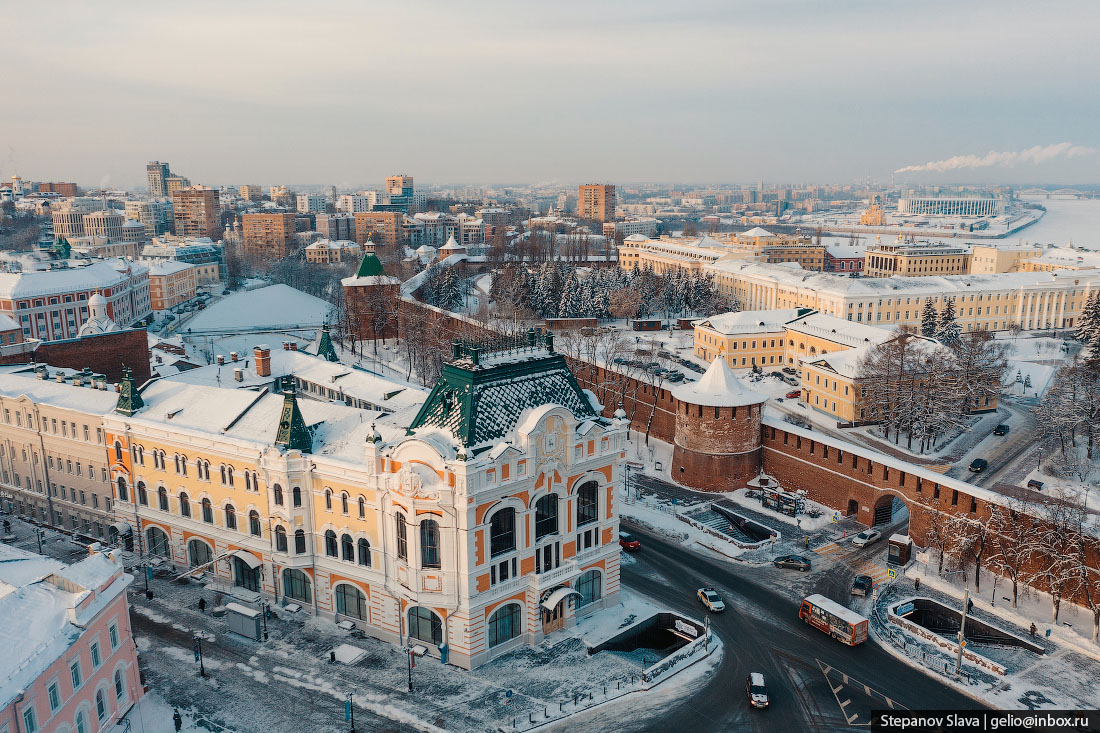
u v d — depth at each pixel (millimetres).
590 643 80875
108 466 100125
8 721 51719
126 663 68062
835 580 96312
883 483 108750
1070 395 133875
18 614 58844
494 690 73562
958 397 140500
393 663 77688
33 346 131625
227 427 89438
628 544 104312
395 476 75375
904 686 75625
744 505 120125
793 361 191125
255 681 74562
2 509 113562
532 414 77000
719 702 73062
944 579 95500
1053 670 77812
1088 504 102875
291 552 84562
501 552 77500
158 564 95562
